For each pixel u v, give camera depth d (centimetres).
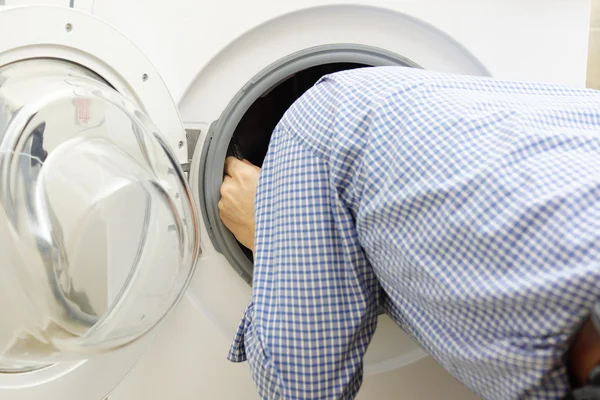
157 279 68
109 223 60
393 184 47
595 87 112
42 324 58
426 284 46
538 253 38
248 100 82
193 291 86
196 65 78
